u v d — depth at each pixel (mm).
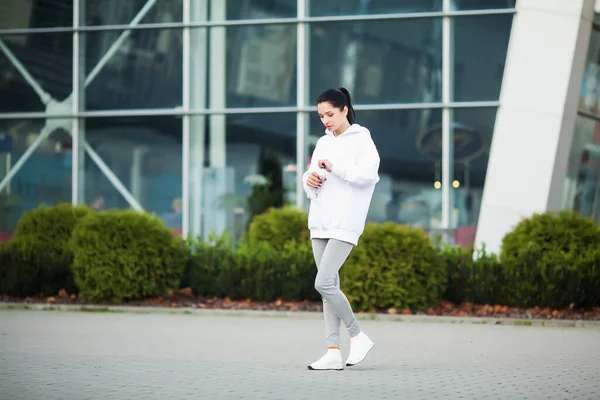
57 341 11156
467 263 16203
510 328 13719
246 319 14547
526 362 9703
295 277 16219
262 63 20797
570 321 14359
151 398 7043
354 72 20406
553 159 19141
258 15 20828
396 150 20125
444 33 19906
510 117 19406
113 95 21438
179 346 10781
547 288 15477
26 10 21797
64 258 16891
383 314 15219
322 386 7777
